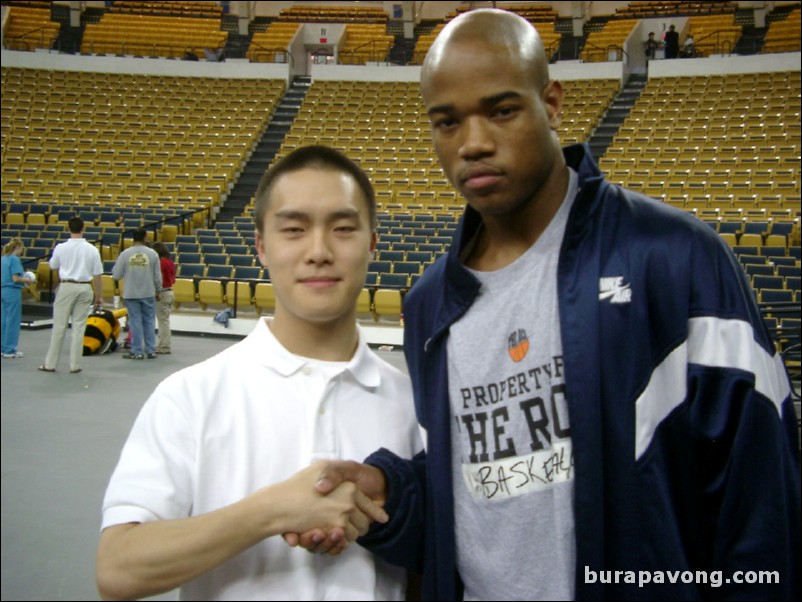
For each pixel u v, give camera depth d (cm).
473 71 92
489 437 101
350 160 109
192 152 1538
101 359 686
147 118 1675
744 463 87
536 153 95
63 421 454
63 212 1213
